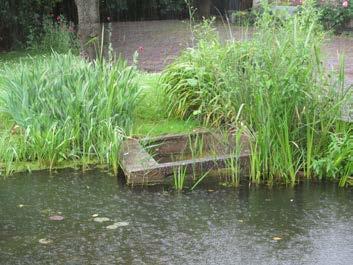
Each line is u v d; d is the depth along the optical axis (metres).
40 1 14.59
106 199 5.46
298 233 4.77
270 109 5.89
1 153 6.41
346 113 6.32
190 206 5.31
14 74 7.43
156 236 4.69
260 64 6.19
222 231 4.79
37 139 6.39
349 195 5.59
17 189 5.70
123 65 7.59
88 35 9.86
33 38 14.10
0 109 7.12
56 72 7.16
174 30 18.64
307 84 6.10
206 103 6.85
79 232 4.77
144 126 7.09
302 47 6.10
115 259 4.31
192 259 4.31
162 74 7.89
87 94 6.78
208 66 7.06
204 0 21.03
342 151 5.92
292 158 6.05
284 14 6.66
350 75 10.30
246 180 5.95
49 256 4.36
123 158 6.14
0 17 13.97
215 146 6.57
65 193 5.61
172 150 6.65
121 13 21.34
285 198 5.51
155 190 5.70
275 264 4.25
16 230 4.80
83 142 6.48
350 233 4.77
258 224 4.93
